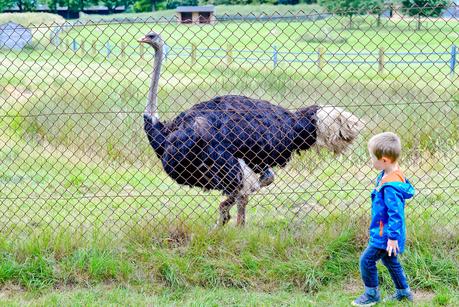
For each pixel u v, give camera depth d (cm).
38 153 1080
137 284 652
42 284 646
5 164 1064
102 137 1120
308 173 985
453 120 1076
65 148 1091
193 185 793
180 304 620
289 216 827
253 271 660
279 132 775
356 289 650
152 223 735
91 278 657
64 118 1208
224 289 647
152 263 665
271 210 856
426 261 667
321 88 1359
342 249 682
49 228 749
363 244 689
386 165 584
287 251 684
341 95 1297
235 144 761
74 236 699
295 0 4422
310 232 706
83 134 1132
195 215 816
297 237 703
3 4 6309
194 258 669
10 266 655
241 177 764
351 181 966
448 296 623
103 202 897
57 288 647
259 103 780
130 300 621
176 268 657
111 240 691
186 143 757
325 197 861
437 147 1039
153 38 789
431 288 648
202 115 763
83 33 3003
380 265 658
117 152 1065
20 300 622
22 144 1131
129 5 6906
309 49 2138
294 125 786
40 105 1288
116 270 659
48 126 1170
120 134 1129
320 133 792
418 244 682
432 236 696
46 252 677
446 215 804
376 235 591
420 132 1041
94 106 1248
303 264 662
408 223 737
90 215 835
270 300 626
